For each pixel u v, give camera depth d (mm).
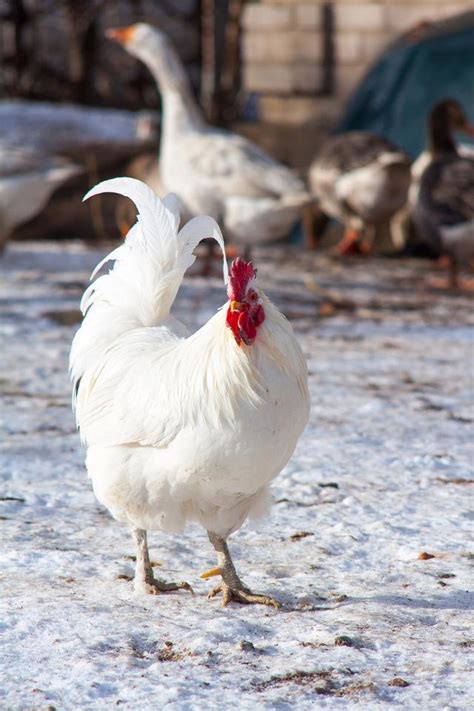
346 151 27484
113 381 6855
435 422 12492
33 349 16250
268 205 21547
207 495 6676
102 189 7348
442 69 32438
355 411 12945
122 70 47531
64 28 50062
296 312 20297
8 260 25234
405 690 5777
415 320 19922
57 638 6430
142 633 6559
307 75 35625
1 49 44781
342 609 7027
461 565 7871
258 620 6836
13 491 9656
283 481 9945
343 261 27719
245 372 6289
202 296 20938
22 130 30953
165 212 7410
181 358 6586
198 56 45531
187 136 22297
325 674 5988
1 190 23141
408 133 32719
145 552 7375
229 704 5598
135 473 6676
